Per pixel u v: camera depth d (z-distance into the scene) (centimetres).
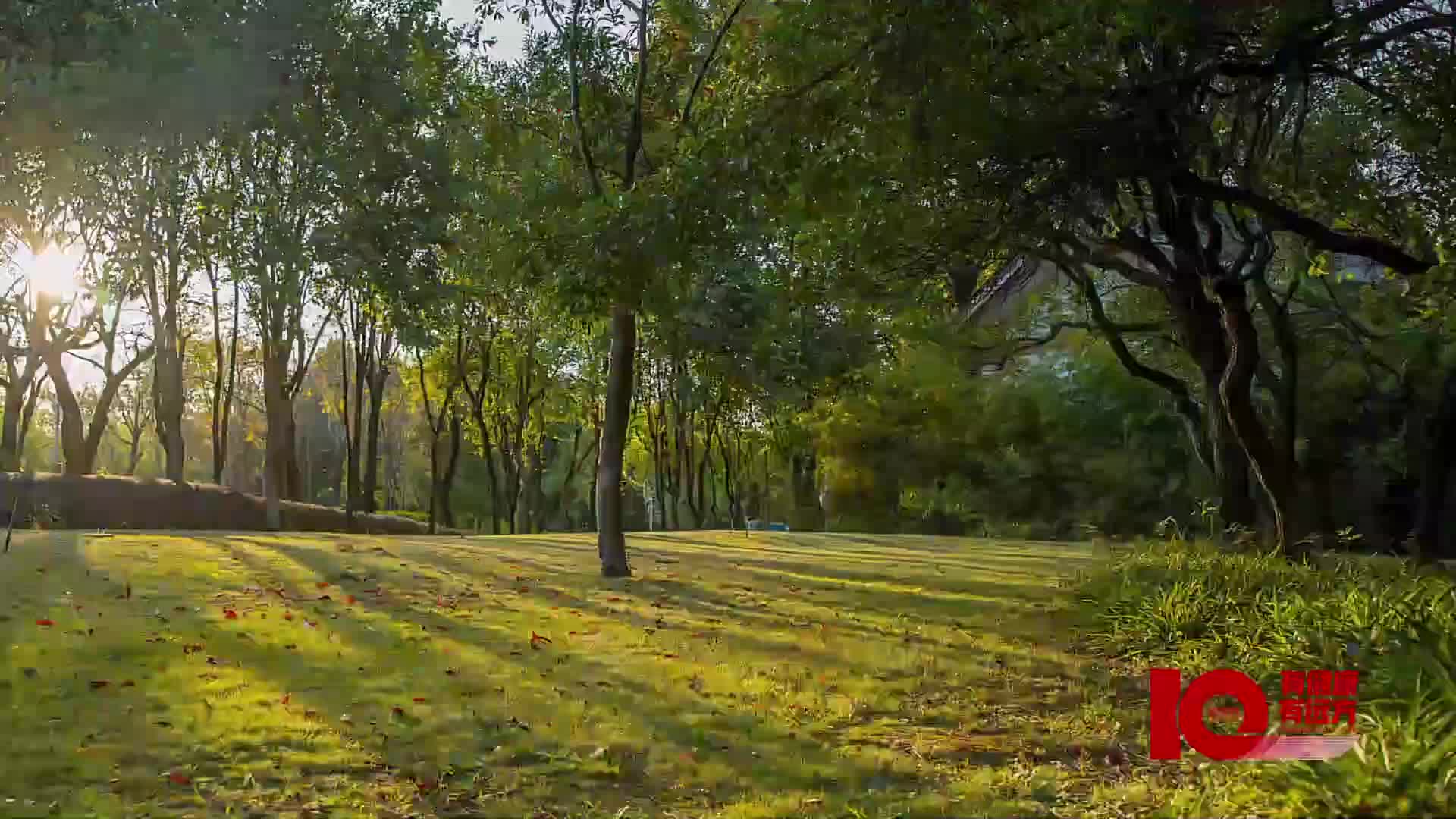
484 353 4094
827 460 4381
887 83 978
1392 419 2953
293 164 2356
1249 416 1505
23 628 995
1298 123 1352
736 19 1264
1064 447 3828
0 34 1075
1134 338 2741
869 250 1212
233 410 6219
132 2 1228
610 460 1645
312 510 3416
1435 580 1159
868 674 916
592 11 1377
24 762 610
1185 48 1048
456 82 1698
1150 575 1395
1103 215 1450
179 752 642
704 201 1001
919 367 3425
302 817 548
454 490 6003
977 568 1889
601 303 1070
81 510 2798
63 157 1420
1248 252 1499
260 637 1005
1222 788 549
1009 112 1032
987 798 590
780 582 1609
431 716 745
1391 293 1833
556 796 595
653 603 1338
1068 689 873
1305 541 1509
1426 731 524
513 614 1211
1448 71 1141
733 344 2573
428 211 2200
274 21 1631
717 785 621
